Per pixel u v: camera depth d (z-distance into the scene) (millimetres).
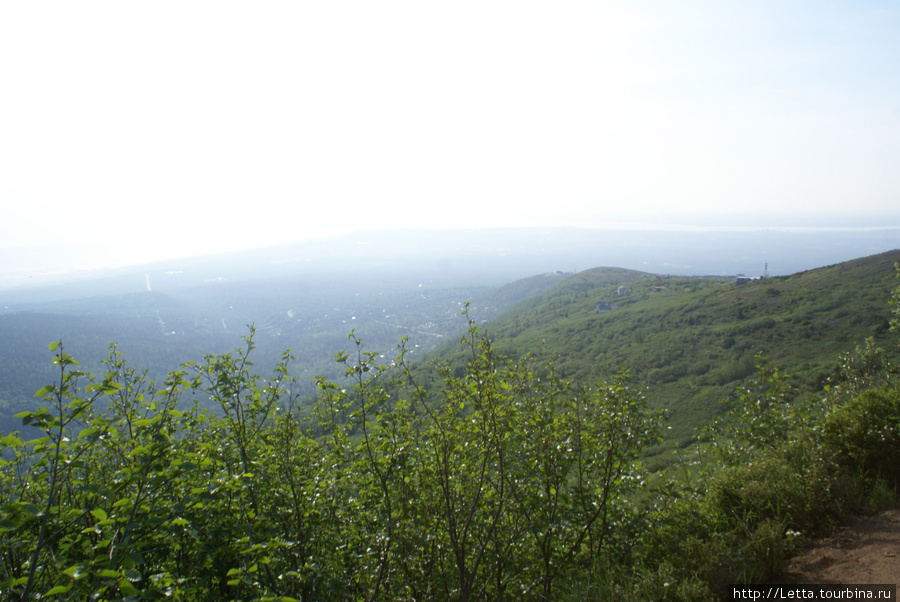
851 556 3809
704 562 4004
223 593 4059
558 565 4816
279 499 4633
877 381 8406
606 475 4762
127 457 4184
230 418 4410
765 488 4816
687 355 51719
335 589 3900
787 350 45188
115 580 2748
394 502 4637
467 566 4844
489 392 4293
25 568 3697
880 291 53500
